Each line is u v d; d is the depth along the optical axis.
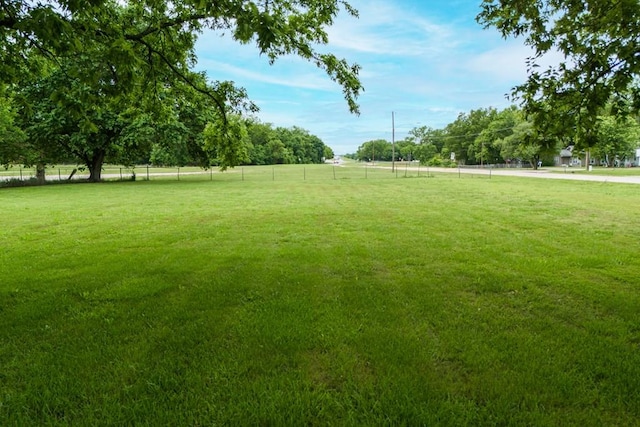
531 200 14.01
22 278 4.95
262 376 2.60
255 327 3.38
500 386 2.44
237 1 3.53
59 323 3.53
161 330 3.36
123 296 4.26
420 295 4.23
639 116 4.80
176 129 25.05
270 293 4.36
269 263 5.71
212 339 3.17
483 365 2.71
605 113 6.18
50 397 2.37
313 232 8.26
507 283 4.62
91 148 24.95
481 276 4.95
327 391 2.42
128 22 5.77
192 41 6.51
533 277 4.87
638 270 5.16
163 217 10.49
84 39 4.46
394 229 8.54
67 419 2.17
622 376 2.55
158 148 27.08
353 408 2.25
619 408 2.24
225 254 6.29
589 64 4.50
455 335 3.19
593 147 4.86
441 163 73.25
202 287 4.58
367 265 5.57
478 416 2.16
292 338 3.15
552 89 4.82
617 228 8.48
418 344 3.03
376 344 3.03
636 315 3.61
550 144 4.95
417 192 17.86
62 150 25.73
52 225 9.25
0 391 2.45
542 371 2.62
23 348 3.04
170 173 42.03
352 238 7.57
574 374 2.58
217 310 3.83
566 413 2.19
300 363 2.77
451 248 6.64
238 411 2.21
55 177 33.47
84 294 4.29
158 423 2.12
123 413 2.21
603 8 4.38
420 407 2.23
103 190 19.62
